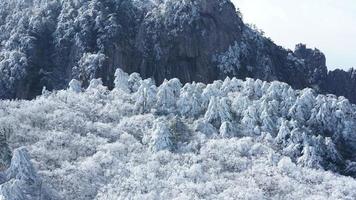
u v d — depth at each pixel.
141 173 77.25
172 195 72.00
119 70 118.12
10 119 88.06
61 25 164.75
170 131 91.38
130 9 171.12
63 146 83.81
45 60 157.00
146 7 178.50
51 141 84.25
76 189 72.06
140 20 169.12
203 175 78.81
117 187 73.50
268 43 188.00
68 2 174.25
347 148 104.62
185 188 73.75
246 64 169.12
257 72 169.25
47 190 69.94
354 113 112.56
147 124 95.19
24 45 157.50
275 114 103.50
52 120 91.94
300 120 106.06
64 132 88.38
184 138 91.88
